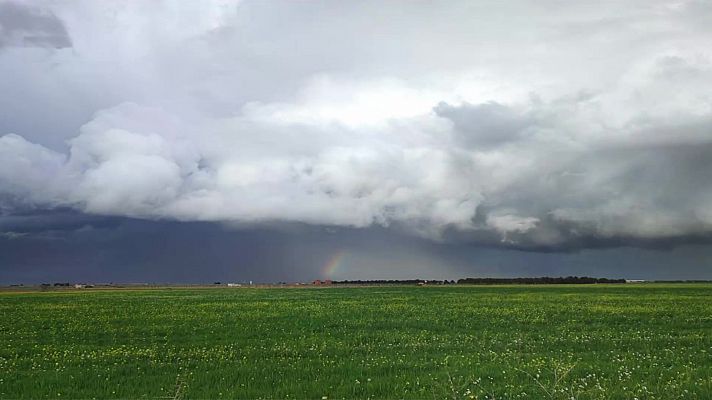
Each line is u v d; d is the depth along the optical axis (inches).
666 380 617.9
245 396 578.6
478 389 581.6
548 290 3863.2
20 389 628.1
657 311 1711.4
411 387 602.9
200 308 1980.8
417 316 1552.7
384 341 1013.2
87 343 1040.2
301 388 605.6
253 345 970.1
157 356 853.8
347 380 643.5
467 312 1689.2
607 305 2022.6
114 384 647.1
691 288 4247.0
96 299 2866.6
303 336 1096.8
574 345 936.3
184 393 589.3
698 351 866.1
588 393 550.6
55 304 2364.7
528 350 884.6
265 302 2364.7
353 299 2583.7
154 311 1846.7
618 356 803.4
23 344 1030.4
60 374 705.6
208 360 810.8
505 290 3932.1
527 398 544.4
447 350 891.4
